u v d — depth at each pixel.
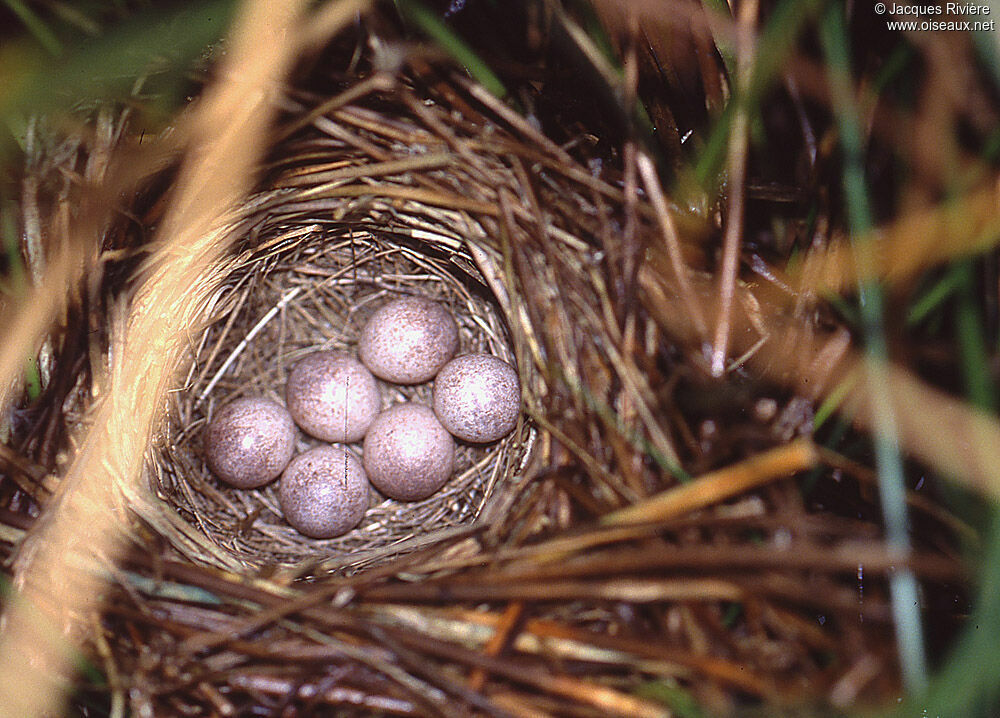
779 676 0.10
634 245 0.12
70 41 0.12
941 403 0.11
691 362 0.12
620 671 0.10
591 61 0.12
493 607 0.11
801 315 0.12
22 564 0.11
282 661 0.11
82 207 0.12
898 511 0.10
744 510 0.11
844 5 0.11
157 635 0.11
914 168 0.11
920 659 0.09
